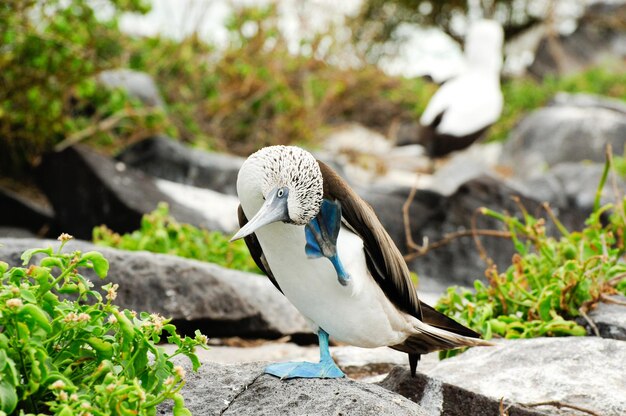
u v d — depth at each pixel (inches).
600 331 267.6
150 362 197.0
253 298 309.6
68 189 485.1
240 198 179.5
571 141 914.1
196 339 168.6
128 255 288.8
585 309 273.6
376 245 188.9
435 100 802.8
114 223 461.4
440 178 658.8
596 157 909.8
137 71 624.7
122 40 614.5
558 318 265.4
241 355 288.7
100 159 482.3
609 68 1411.2
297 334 317.7
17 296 153.7
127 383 153.1
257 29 735.1
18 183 542.6
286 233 178.9
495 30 810.2
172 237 366.9
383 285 198.2
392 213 507.2
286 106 731.4
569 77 1270.9
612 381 217.2
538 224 305.4
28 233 492.4
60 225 492.7
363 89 887.7
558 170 596.1
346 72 853.2
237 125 722.8
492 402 210.5
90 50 493.4
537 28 1524.4
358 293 186.4
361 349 279.7
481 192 521.7
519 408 206.7
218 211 467.5
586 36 1524.4
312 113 749.3
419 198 518.3
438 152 794.2
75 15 488.7
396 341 202.1
